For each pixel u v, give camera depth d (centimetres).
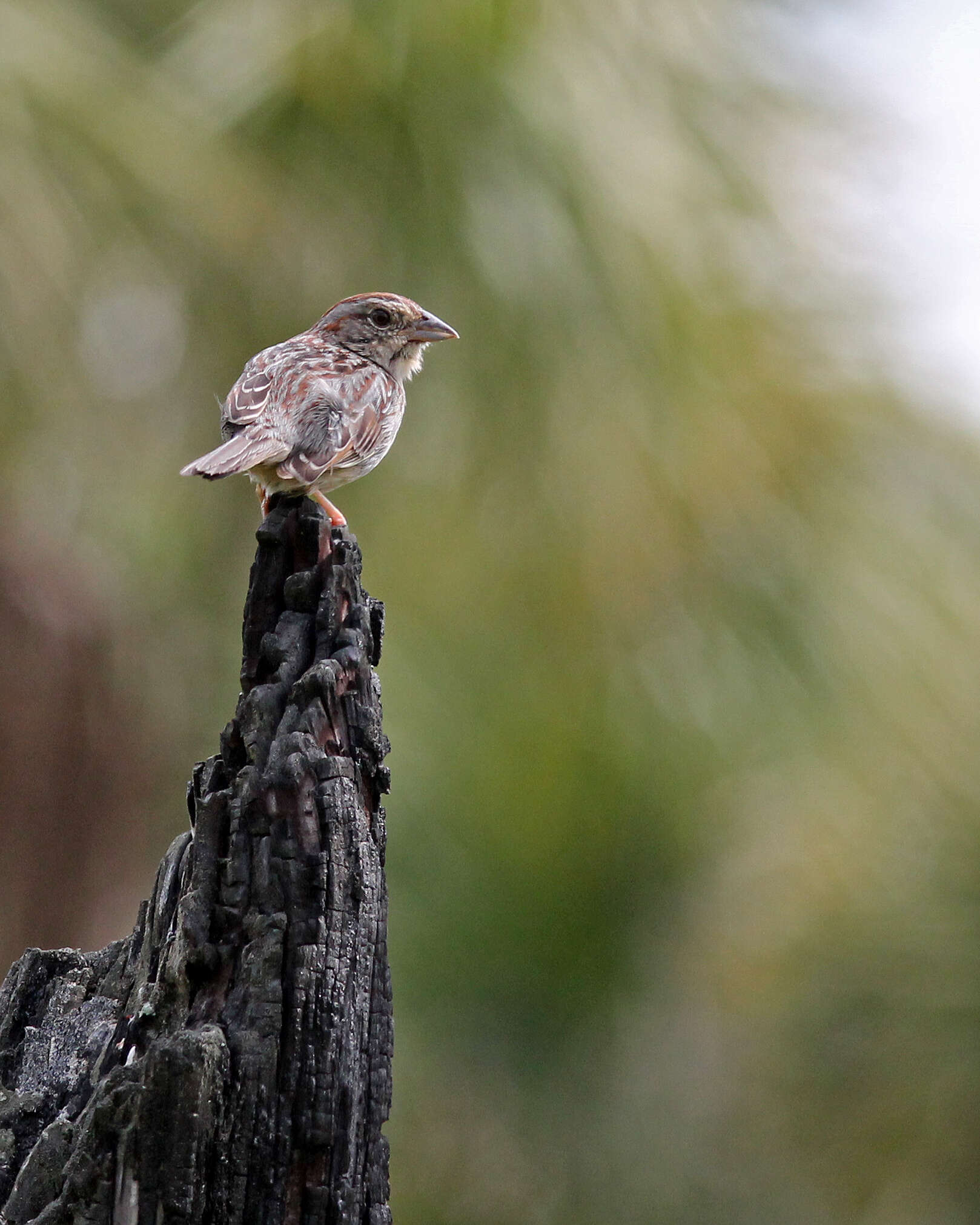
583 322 902
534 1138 1055
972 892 913
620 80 914
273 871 491
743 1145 986
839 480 948
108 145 796
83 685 857
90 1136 454
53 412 832
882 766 958
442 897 1014
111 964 568
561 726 1004
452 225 882
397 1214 1039
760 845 1017
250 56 859
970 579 973
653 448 919
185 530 975
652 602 948
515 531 944
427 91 875
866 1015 912
